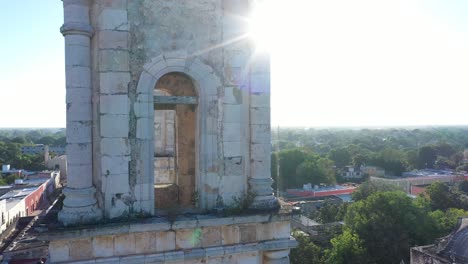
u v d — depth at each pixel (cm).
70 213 1038
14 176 8581
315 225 5838
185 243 1098
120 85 1079
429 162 14925
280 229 1192
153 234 1072
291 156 10594
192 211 1147
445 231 4747
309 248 4212
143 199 1097
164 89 1438
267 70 1222
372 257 4403
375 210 4844
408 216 4728
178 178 1446
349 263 4069
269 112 1220
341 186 9944
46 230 982
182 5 1142
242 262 1167
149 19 1110
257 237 1170
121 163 1077
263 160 1205
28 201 5694
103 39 1071
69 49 1077
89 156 1087
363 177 11962
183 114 1439
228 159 1183
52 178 7688
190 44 1148
